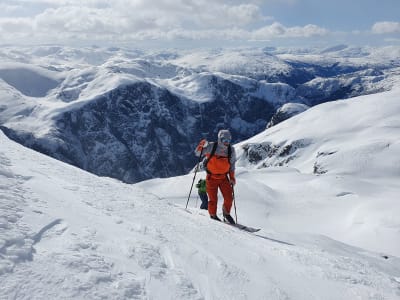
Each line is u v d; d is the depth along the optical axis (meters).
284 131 130.50
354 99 139.75
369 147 77.19
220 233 6.14
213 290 3.53
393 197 34.06
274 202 32.03
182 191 31.27
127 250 3.67
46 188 5.24
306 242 9.62
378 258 10.47
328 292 4.42
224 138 8.49
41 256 2.94
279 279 4.39
